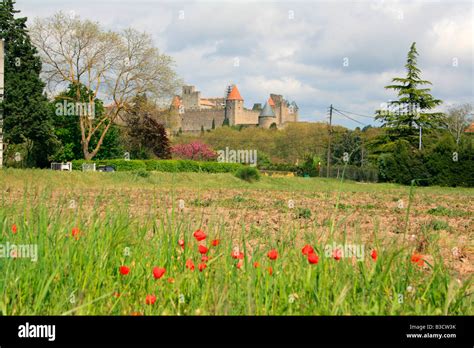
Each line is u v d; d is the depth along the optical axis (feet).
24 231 16.80
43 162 159.94
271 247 16.97
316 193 92.68
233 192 89.81
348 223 42.11
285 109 489.67
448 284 14.20
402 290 14.37
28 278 14.03
